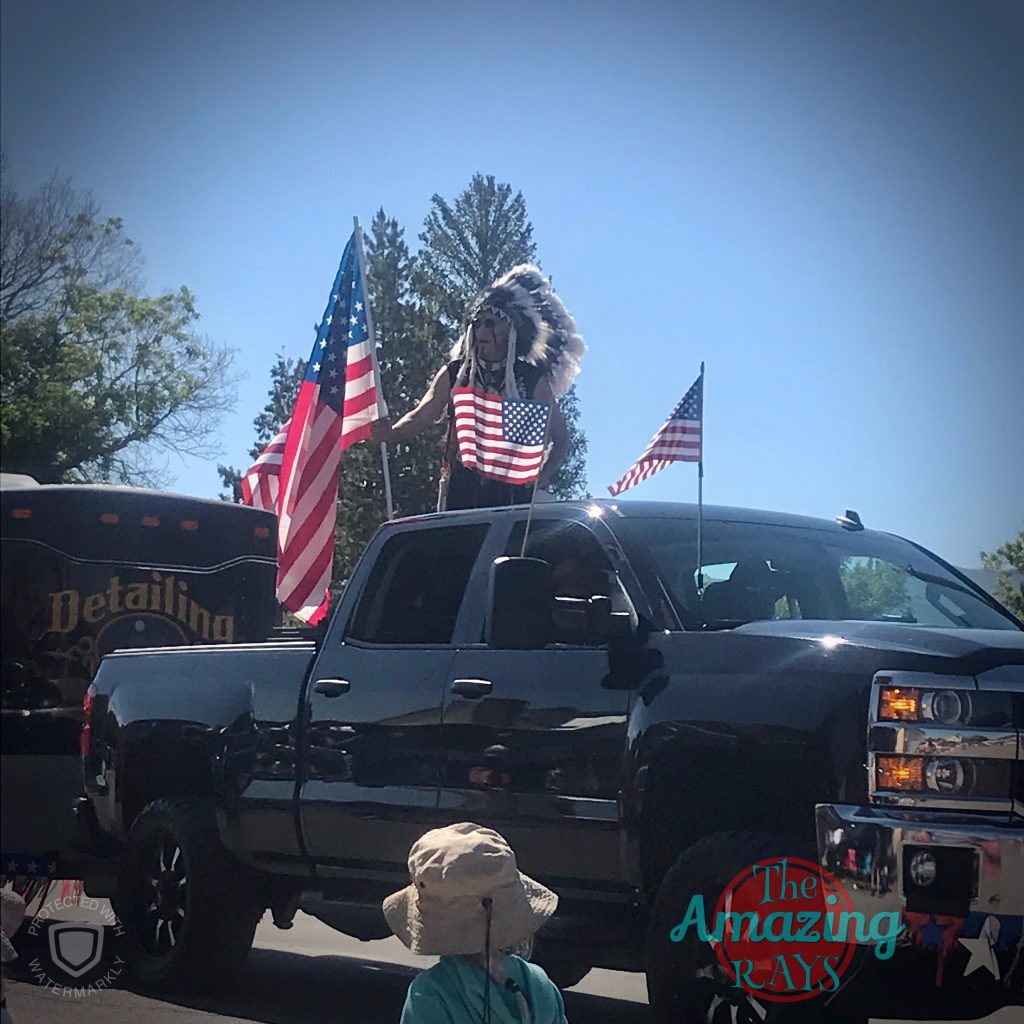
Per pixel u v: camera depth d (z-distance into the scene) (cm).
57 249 2902
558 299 959
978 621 659
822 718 527
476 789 626
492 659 641
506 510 691
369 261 3778
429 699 656
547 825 598
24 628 1173
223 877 755
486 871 336
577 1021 726
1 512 1179
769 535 669
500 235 3812
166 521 1248
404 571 716
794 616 636
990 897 487
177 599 1245
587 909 602
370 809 668
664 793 576
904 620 650
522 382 950
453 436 946
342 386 1126
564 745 598
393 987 812
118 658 852
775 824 564
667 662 582
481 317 945
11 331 2952
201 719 769
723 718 549
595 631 590
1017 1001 502
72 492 1204
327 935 1018
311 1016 724
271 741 729
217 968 763
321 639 734
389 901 354
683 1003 543
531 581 600
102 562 1211
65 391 2966
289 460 1150
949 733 507
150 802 823
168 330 3044
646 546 634
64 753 1158
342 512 3575
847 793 517
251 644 779
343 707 695
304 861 715
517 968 351
